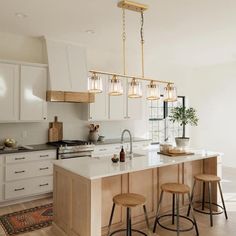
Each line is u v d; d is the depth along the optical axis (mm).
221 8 3309
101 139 5441
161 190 3268
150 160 3223
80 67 4891
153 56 6035
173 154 3592
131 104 5723
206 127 6949
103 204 2945
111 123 5828
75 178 2750
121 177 3104
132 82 3057
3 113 4090
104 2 3141
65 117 5133
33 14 3521
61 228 3035
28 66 4332
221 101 6629
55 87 4516
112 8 3322
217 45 5055
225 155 6531
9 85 4141
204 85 7008
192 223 3359
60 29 4145
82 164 2980
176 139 3934
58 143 4719
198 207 4016
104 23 3873
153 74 6422
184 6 3244
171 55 5895
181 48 5297
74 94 4727
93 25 3959
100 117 5242
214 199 3914
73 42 4852
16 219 3549
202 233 3162
